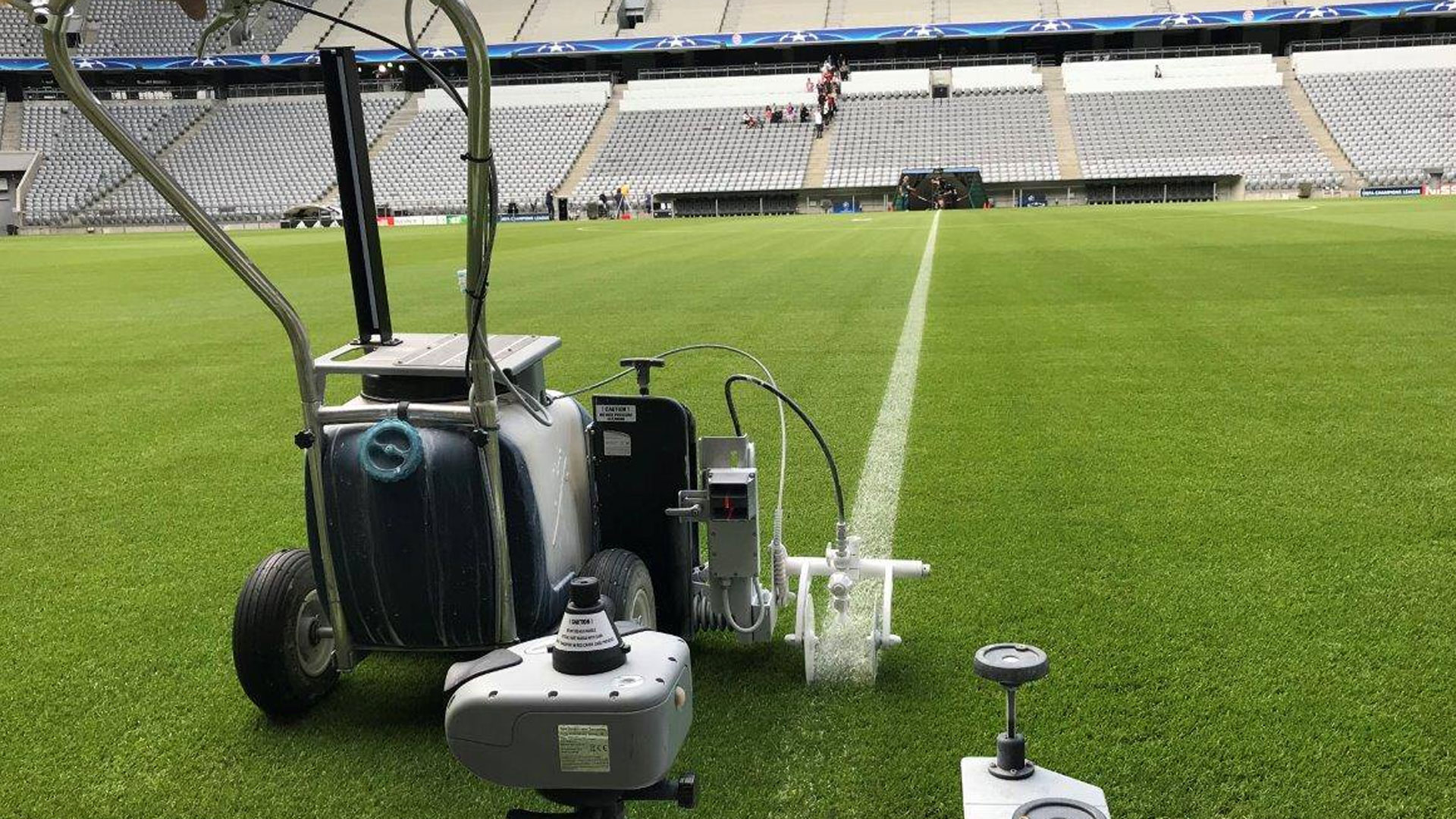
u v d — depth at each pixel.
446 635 2.62
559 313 11.11
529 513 2.56
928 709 2.69
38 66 53.78
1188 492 4.39
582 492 2.92
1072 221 26.69
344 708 2.82
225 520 4.54
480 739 1.74
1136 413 5.80
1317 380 6.49
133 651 3.22
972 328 8.98
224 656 3.17
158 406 7.09
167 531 4.41
